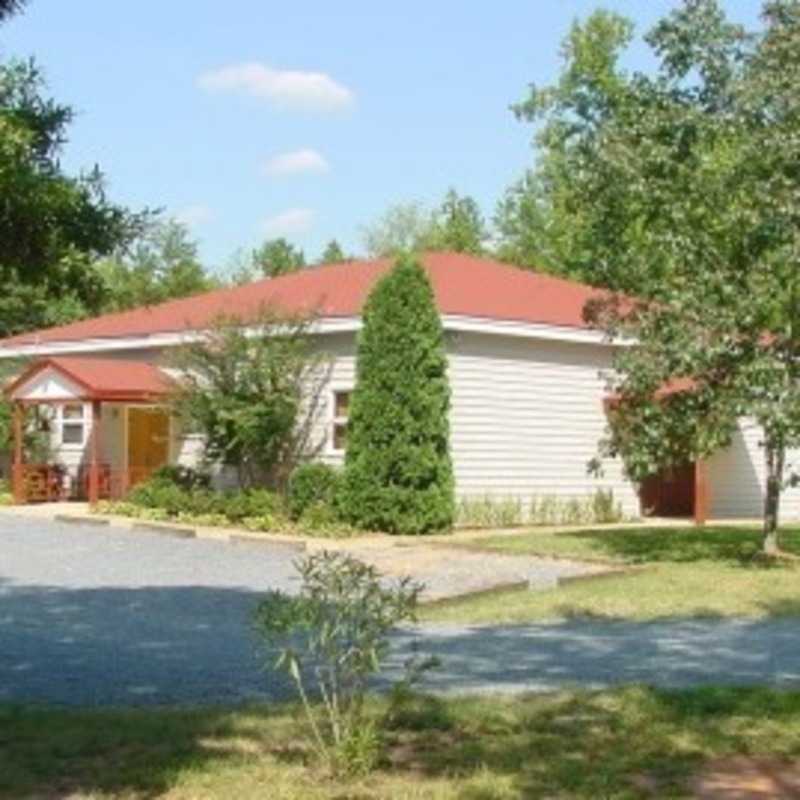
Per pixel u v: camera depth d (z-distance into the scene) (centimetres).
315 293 2795
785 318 1731
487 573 1797
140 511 2588
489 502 2506
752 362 1738
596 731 863
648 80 1970
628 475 1877
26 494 2981
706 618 1432
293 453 2570
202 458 2619
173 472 2695
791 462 2905
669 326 1800
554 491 2656
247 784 716
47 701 978
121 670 1116
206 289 5931
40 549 2100
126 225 689
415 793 700
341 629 760
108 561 1958
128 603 1539
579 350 2708
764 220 1759
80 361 2886
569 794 707
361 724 788
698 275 1794
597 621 1413
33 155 655
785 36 1858
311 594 795
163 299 5322
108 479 3052
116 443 3077
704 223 1839
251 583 1725
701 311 1775
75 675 1093
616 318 1931
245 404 2473
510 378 2573
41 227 648
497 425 2545
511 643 1259
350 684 862
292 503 2400
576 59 4484
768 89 1834
